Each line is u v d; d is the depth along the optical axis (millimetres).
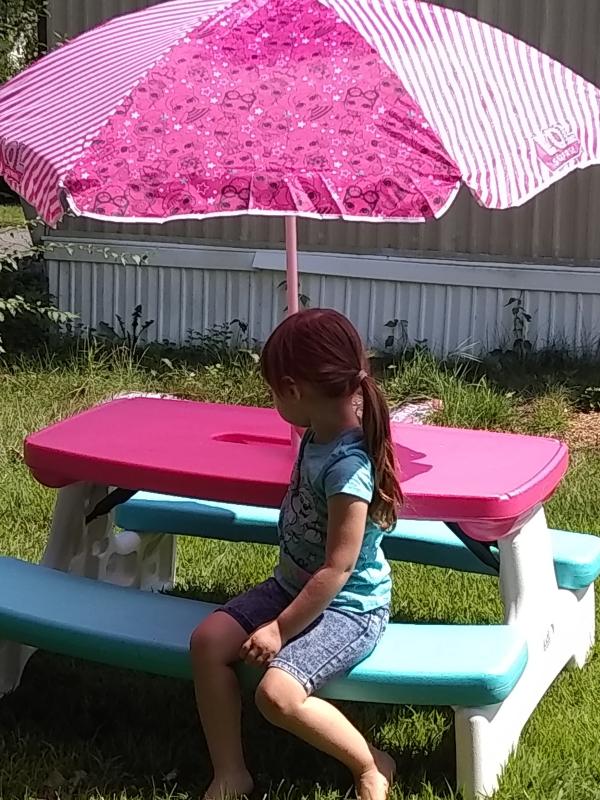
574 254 7859
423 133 2525
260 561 4578
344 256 8227
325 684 2775
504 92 2682
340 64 2688
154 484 3139
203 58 2725
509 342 8016
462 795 2873
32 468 3377
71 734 3260
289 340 2754
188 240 8562
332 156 2549
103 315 8828
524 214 7906
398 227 8148
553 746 3158
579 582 3600
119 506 4051
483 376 7203
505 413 6750
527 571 3191
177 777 3020
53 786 2936
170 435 3516
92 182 2461
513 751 3059
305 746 3201
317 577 2705
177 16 3021
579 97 2775
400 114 2562
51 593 3211
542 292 7922
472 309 8062
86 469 3252
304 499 2809
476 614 4078
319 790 2910
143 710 3422
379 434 2752
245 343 8500
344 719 2768
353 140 2562
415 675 2752
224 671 2793
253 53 2748
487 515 2973
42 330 8469
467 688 2742
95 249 8227
